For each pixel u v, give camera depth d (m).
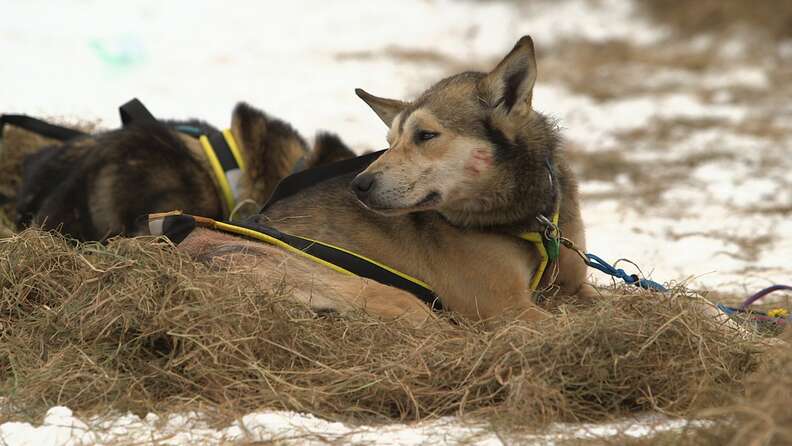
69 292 7.78
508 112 8.81
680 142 20.52
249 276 7.85
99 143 11.12
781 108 23.52
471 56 29.05
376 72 26.03
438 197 8.66
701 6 31.33
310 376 7.05
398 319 7.84
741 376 7.06
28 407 6.72
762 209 15.34
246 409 6.75
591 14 33.50
